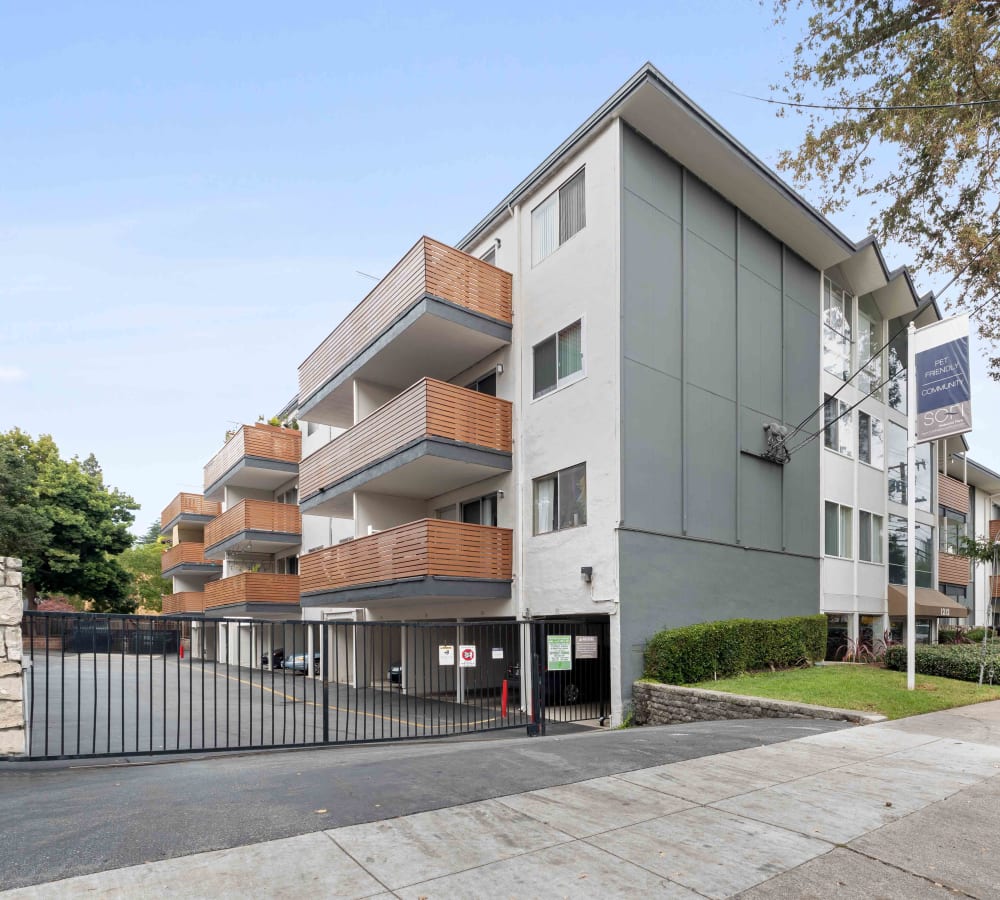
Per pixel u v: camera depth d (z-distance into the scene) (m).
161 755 9.01
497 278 16.67
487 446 15.95
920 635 25.03
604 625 15.43
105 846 4.74
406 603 18.66
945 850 4.92
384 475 16.83
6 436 38.50
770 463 17.31
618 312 13.89
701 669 13.30
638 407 14.01
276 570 31.16
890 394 23.70
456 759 7.59
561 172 15.73
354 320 19.02
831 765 7.26
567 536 14.48
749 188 16.47
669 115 14.34
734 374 16.47
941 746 8.26
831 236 18.44
